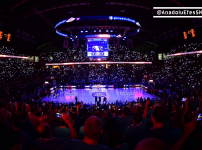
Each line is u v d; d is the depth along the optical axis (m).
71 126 2.56
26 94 32.94
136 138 2.99
